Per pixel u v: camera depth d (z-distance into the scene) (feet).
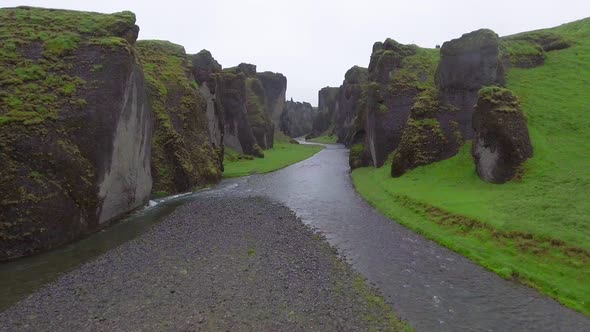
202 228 111.65
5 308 66.90
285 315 63.31
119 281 76.38
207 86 247.91
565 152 128.88
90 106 112.98
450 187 137.28
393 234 106.63
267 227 112.68
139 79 138.82
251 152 318.86
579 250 75.72
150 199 154.40
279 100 533.55
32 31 124.88
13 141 96.68
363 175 200.13
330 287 73.72
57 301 68.90
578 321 61.41
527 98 167.12
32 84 110.32
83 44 124.88
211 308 65.57
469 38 177.06
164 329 59.52
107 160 115.14
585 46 209.05
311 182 197.47
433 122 175.94
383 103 212.84
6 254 87.56
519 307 66.03
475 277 77.92
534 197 106.83
